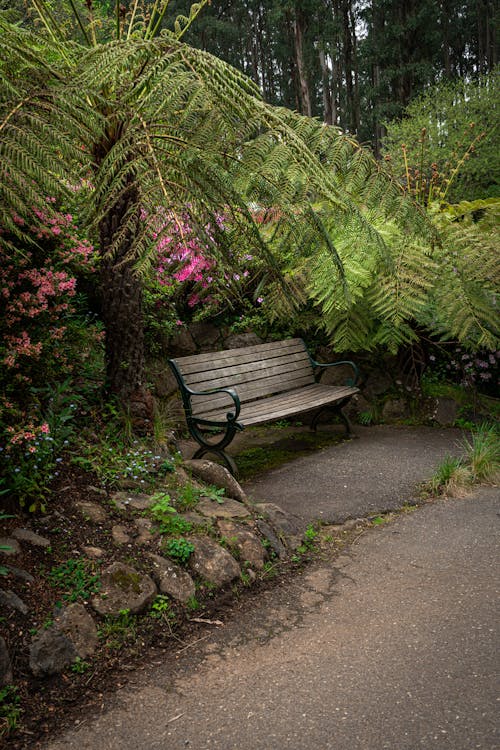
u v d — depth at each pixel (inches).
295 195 128.1
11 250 134.5
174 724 76.1
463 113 380.2
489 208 235.0
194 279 218.8
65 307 139.8
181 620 99.0
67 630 89.1
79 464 130.3
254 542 121.3
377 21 1125.7
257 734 73.7
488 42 1315.2
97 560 103.9
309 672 86.0
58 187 112.5
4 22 129.1
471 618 98.3
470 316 201.8
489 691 79.7
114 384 152.7
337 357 246.4
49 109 113.2
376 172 149.9
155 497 125.6
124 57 121.3
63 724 76.3
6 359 117.4
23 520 109.0
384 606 104.0
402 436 214.8
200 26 1137.4
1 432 114.7
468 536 131.6
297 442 210.4
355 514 145.4
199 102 116.7
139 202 124.9
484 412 232.7
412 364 245.1
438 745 70.4
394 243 209.2
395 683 82.4
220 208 128.7
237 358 195.5
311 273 209.9
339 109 1208.2
